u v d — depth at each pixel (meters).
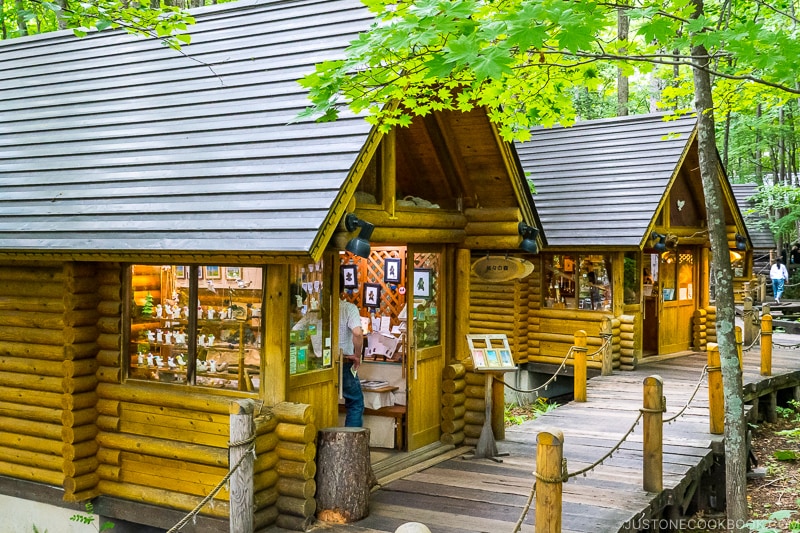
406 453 8.99
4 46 11.93
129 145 8.27
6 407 8.34
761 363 14.02
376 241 8.38
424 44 4.95
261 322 7.07
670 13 5.96
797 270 30.69
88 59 10.57
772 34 5.11
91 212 7.48
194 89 8.72
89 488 7.86
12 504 8.49
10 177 8.56
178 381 7.55
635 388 13.73
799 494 9.91
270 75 8.37
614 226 15.27
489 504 7.50
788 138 25.02
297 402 7.26
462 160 9.35
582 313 15.95
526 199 9.59
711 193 7.12
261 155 7.25
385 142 8.19
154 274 7.70
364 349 9.87
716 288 7.18
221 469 7.21
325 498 7.05
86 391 7.86
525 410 15.20
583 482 8.29
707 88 7.11
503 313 16.52
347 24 8.74
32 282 8.14
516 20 4.73
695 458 9.23
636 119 17.77
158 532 7.98
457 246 9.84
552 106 7.85
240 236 6.42
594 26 4.76
